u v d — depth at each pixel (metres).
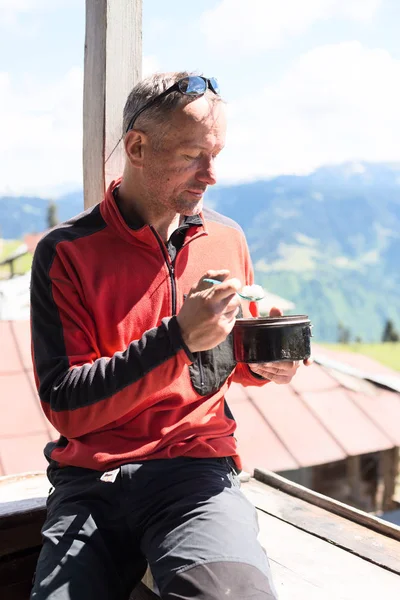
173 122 1.54
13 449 7.18
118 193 1.75
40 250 1.64
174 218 1.77
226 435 1.76
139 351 1.45
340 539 1.88
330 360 10.62
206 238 1.80
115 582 1.53
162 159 1.58
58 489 1.67
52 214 96.12
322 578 1.70
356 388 9.78
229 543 1.43
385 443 8.67
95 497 1.60
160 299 1.67
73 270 1.60
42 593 1.44
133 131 1.61
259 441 8.45
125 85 2.11
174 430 1.64
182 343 1.42
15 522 1.93
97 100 2.11
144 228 1.63
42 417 7.75
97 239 1.65
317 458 8.30
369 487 10.41
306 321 1.60
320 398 9.46
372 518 1.95
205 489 1.57
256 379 1.80
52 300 1.59
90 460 1.61
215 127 1.57
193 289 1.45
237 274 1.84
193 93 1.54
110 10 2.05
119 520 1.59
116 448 1.61
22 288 12.50
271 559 1.79
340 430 8.86
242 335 1.57
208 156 1.60
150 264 1.67
